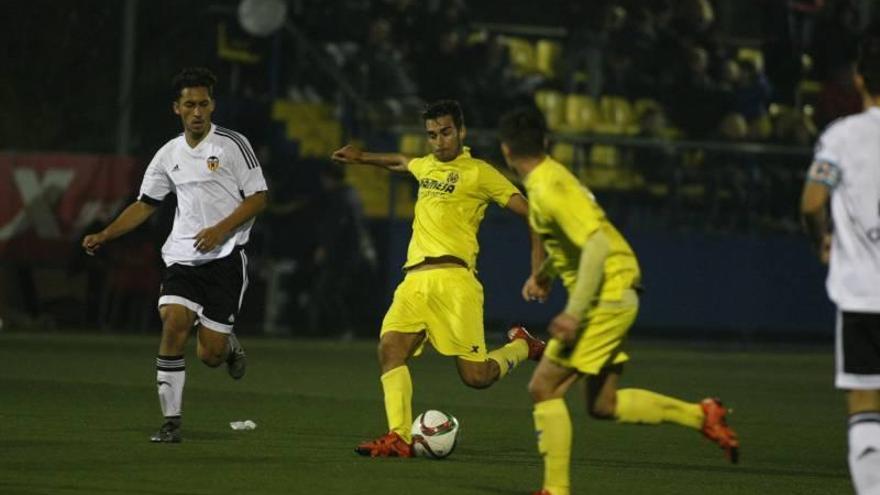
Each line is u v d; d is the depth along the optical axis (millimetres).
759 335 73188
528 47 83188
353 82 76938
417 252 28438
